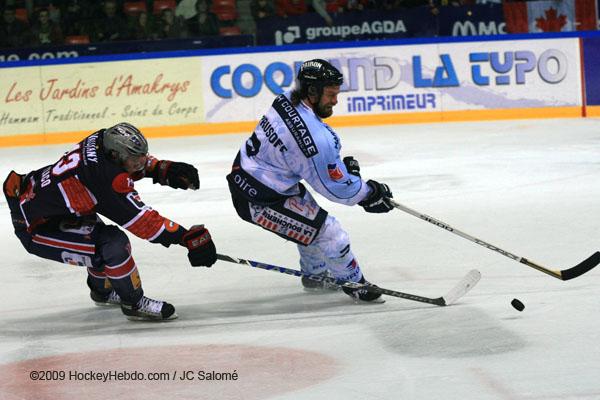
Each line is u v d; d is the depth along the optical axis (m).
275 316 8.95
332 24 30.77
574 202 14.58
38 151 25.28
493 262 10.77
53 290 10.47
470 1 31.47
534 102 28.25
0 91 26.55
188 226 14.24
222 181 18.53
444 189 16.53
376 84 27.81
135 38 30.05
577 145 21.61
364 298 9.23
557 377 6.71
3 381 7.29
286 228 9.03
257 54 27.44
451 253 11.38
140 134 8.36
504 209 14.31
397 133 25.59
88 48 29.05
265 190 8.87
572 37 28.16
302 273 8.90
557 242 11.77
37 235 8.66
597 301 8.80
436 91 28.00
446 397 6.44
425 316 8.61
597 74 28.25
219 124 27.50
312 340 8.04
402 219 13.78
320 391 6.70
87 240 8.54
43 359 7.85
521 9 30.92
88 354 7.95
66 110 26.84
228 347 7.95
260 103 27.61
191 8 29.98
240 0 31.03
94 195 8.30
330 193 8.80
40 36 29.80
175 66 27.16
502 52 28.05
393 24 30.80
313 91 8.61
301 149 8.59
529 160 19.56
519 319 8.31
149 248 12.59
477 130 25.58
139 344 8.19
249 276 10.76
